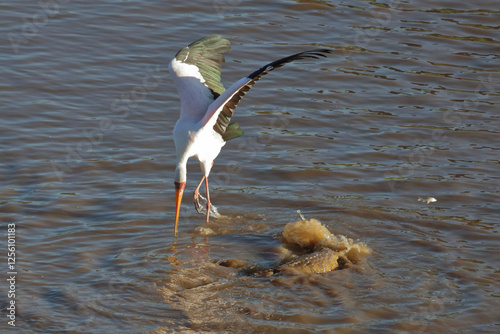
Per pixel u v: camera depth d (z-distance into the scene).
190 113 11.99
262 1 22.25
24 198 12.68
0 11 20.45
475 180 13.96
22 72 17.47
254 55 18.98
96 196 12.93
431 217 12.54
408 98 17.45
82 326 9.23
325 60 19.09
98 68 18.02
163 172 13.97
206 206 12.79
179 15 21.12
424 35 20.70
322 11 21.83
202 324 9.37
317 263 10.80
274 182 13.77
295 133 15.69
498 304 9.94
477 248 11.53
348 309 9.75
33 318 9.33
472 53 19.84
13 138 14.73
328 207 12.85
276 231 12.09
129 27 20.17
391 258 11.20
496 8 22.59
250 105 16.81
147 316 9.51
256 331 9.24
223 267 10.87
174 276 10.50
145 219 12.27
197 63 12.66
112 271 10.59
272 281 10.41
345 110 16.78
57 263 10.73
